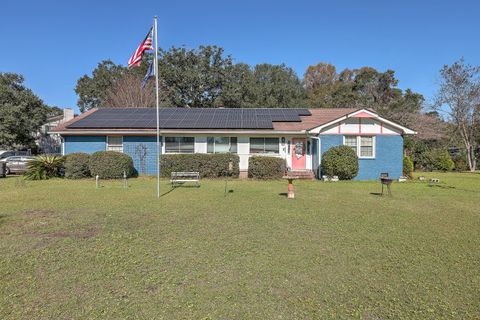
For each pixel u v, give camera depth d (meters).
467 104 27.09
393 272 4.46
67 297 3.70
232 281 4.13
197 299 3.65
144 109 22.58
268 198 10.79
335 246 5.57
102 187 13.73
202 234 6.27
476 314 3.38
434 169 26.09
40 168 17.36
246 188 13.59
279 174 17.44
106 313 3.35
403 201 10.41
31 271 4.43
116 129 18.50
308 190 13.06
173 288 3.93
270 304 3.56
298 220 7.51
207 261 4.82
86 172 17.56
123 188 13.43
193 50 40.72
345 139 18.45
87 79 51.75
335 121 18.20
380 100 47.84
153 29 11.06
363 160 18.41
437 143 31.39
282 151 19.19
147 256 5.03
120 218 7.65
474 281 4.17
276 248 5.45
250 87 43.56
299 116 21.36
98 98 47.56
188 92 40.38
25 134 40.28
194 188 13.52
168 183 15.44
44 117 42.25
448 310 3.45
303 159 19.33
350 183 16.03
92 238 5.98
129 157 17.88
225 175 18.00
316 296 3.75
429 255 5.15
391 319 3.29
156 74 11.01
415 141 28.45
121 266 4.62
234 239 5.95
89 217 7.75
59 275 4.30
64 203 9.66
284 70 51.06
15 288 3.91
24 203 9.65
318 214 8.20
